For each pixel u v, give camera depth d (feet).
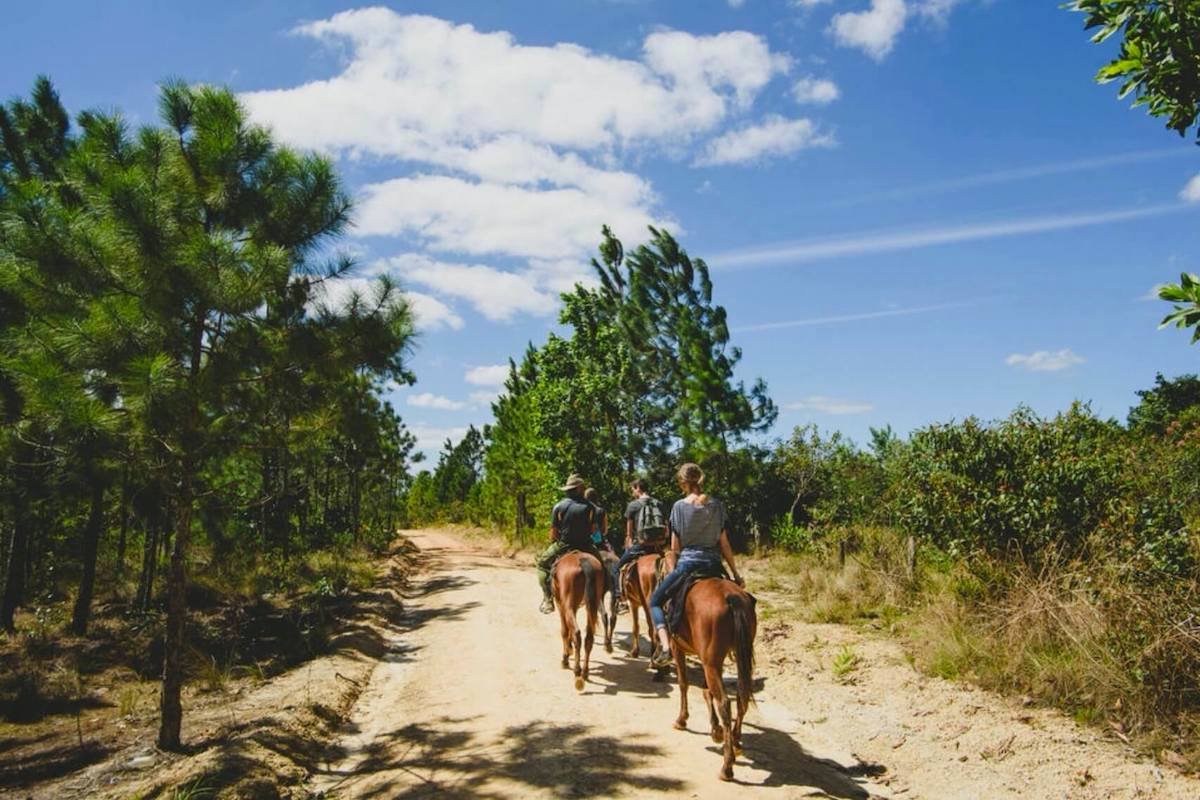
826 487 77.92
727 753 18.60
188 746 23.76
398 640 42.50
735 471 69.10
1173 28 14.42
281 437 27.17
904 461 37.32
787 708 25.14
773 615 38.29
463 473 213.46
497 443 118.01
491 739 22.84
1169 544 24.22
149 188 22.63
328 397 26.76
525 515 117.80
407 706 28.04
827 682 26.94
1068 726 20.59
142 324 22.03
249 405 24.75
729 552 21.65
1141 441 38.93
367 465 102.27
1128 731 19.85
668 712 24.62
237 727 24.73
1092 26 15.40
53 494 34.22
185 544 24.98
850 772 19.77
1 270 23.06
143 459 24.06
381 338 25.71
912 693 24.63
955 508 31.86
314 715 26.05
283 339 24.79
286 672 34.50
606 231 76.54
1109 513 27.68
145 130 23.82
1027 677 23.81
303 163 25.96
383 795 19.39
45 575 53.62
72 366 22.45
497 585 63.87
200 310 23.90
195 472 25.82
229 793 18.40
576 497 33.27
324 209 26.04
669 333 72.18
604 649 35.17
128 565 62.13
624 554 31.99
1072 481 29.09
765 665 29.86
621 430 76.02
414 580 75.41
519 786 18.92
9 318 26.84
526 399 106.01
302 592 59.41
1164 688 20.06
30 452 29.99
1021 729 20.61
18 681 31.71
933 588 35.78
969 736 20.70
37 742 25.08
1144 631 21.39
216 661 36.88
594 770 19.57
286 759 21.58
